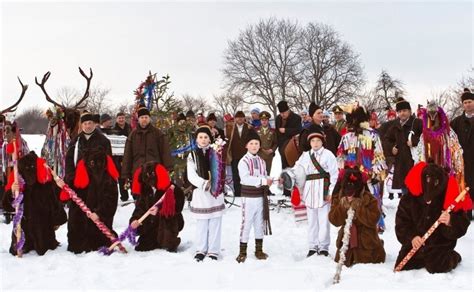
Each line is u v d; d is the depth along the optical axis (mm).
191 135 7566
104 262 6641
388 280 5703
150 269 6258
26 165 7000
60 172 10883
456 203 5863
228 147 12062
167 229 7328
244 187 6902
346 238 6078
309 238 7129
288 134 11414
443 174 6059
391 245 7648
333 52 58812
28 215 7059
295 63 59906
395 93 47062
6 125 10023
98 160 7281
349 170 6559
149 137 9305
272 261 6707
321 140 7188
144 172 7422
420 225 6145
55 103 11078
